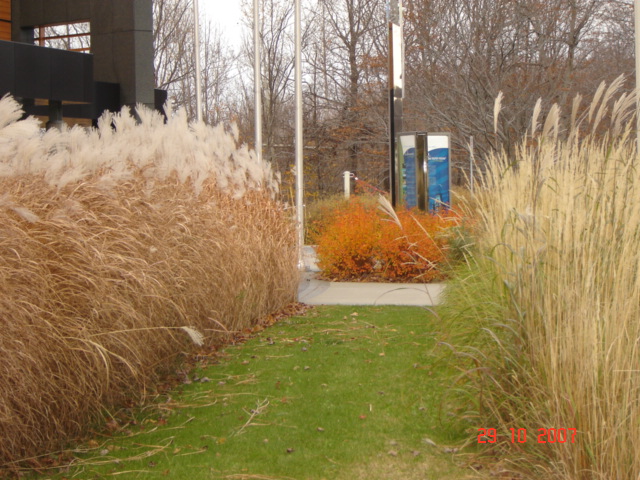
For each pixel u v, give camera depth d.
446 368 5.62
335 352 7.34
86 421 5.13
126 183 6.22
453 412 5.05
